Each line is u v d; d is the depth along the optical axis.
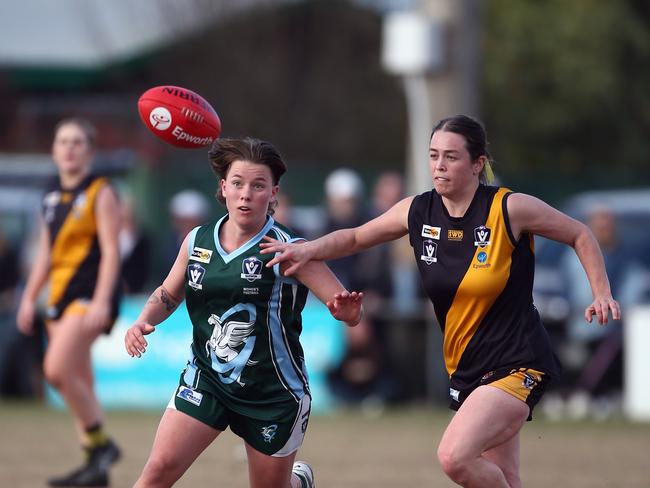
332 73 99.50
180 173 73.81
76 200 29.44
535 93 95.38
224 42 95.62
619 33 96.69
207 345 19.94
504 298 20.27
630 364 47.41
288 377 19.91
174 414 19.81
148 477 19.67
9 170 65.94
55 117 88.75
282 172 20.17
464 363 20.66
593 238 20.41
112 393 48.88
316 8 98.88
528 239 20.50
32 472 31.66
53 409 48.53
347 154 98.56
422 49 53.41
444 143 20.17
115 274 29.33
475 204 20.38
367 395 48.72
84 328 29.05
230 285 19.61
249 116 96.38
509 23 95.06
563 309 48.50
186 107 21.44
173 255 51.31
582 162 97.00
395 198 50.19
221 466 33.25
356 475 31.44
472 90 54.62
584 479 30.92
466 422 19.66
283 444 19.88
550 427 43.34
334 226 49.84
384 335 49.06
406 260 53.00
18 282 52.34
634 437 40.47
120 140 87.94
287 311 19.97
